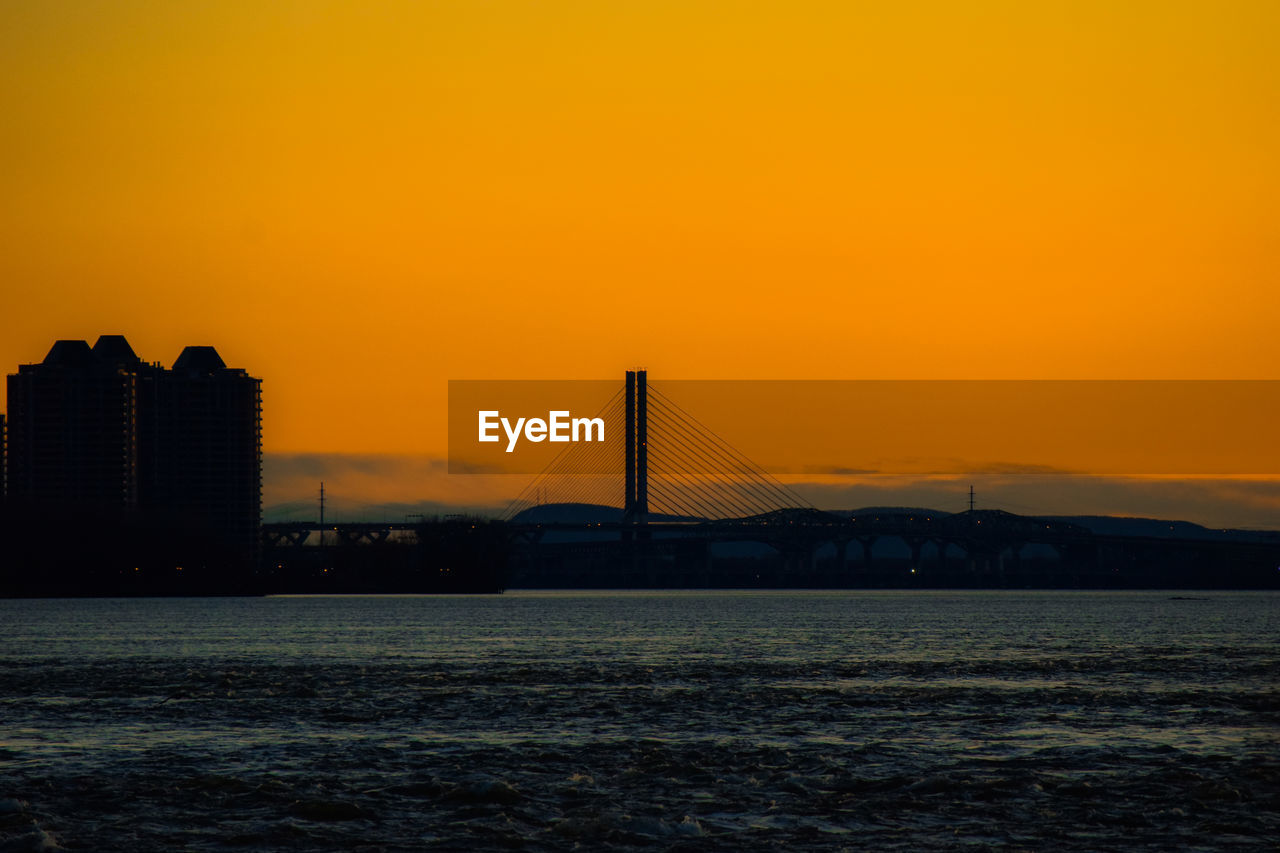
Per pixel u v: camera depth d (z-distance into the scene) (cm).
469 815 6638
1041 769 7756
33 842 6122
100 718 9938
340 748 8562
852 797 7012
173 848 6097
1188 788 7194
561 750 8494
